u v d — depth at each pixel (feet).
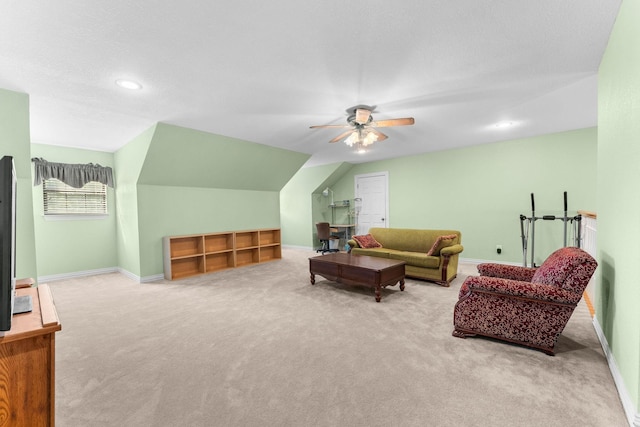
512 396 5.36
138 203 14.29
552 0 5.32
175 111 10.81
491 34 6.37
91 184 16.35
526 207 16.12
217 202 17.44
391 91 9.37
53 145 15.05
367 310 9.95
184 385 5.82
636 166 4.80
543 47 6.89
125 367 6.50
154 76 8.11
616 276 5.97
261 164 17.74
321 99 9.95
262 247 19.93
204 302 11.02
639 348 4.47
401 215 21.18
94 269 16.38
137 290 12.78
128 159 14.83
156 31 6.11
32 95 9.18
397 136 15.28
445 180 18.90
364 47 6.85
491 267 9.13
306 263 18.76
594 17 5.80
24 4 5.18
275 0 5.25
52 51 6.77
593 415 4.85
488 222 17.37
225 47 6.77
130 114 11.03
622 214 5.58
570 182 14.85
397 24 6.00
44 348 3.61
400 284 12.19
